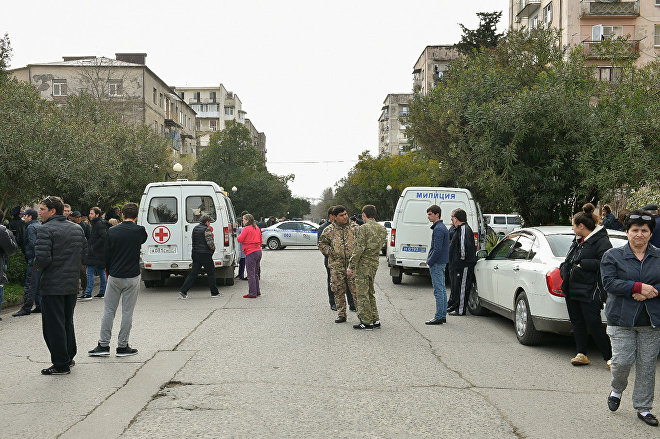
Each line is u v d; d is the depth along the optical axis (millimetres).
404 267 15508
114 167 20297
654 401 5648
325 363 6906
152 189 14609
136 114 46750
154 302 12531
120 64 47062
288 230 33812
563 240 8227
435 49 82938
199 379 6191
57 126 15836
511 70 17734
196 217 14609
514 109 14547
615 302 5031
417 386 5953
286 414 5035
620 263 5000
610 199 14570
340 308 9836
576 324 7098
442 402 5422
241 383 6023
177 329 9195
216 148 63844
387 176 48562
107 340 7316
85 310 11430
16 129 14727
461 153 15602
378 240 9266
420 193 15234
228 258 14844
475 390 5844
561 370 6762
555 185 14758
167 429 4668
